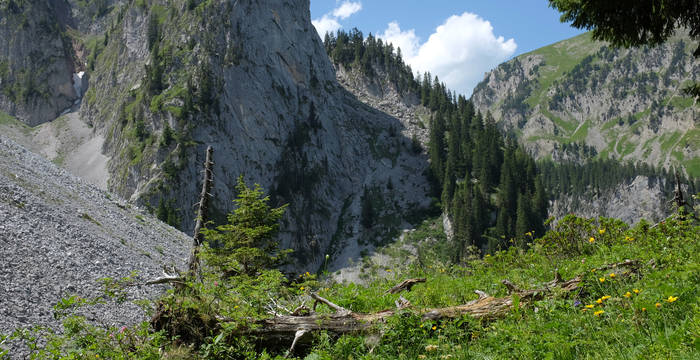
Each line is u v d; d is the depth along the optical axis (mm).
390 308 8156
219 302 8453
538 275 9805
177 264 28688
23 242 18156
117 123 154500
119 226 30750
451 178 162625
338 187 174750
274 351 7715
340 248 150000
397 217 159750
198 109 142125
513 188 146500
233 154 144125
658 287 6105
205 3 166875
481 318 7207
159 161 131375
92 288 17234
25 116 190000
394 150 195500
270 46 172875
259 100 160125
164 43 167125
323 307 8812
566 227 12016
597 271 7789
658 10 8828
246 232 17312
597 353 5090
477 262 12477
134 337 7562
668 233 10844
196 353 7562
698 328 4578
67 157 164500
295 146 166000
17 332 7578
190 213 126562
